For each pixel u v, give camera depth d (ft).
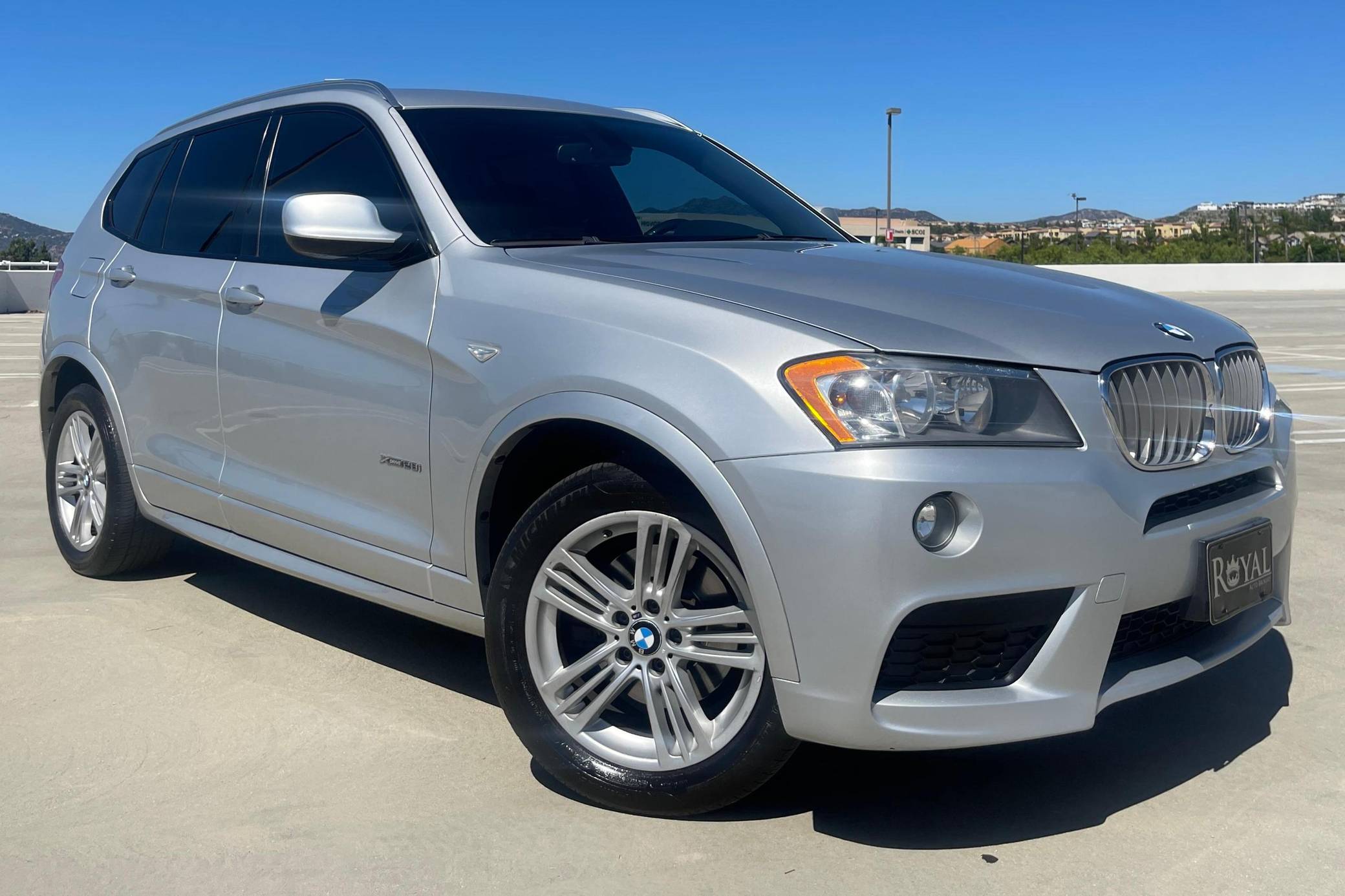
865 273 9.45
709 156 13.51
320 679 11.51
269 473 11.63
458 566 9.77
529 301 9.21
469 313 9.55
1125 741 9.98
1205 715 10.50
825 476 7.54
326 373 10.74
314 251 10.01
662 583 8.54
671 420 8.06
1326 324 66.90
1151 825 8.55
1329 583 14.32
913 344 7.87
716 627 8.41
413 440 9.93
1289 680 11.28
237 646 12.42
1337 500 18.84
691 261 9.70
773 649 7.87
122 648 12.32
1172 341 8.80
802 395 7.71
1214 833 8.41
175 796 9.09
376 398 10.25
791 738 8.07
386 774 9.46
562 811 8.85
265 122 12.94
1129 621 8.34
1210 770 9.42
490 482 9.32
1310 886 7.71
